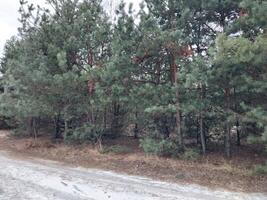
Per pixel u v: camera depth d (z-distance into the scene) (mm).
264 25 13609
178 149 16750
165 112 16250
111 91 17234
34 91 20172
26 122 25938
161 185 12953
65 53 18234
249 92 14547
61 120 23500
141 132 21062
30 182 12680
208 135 18172
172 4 16672
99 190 11805
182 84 15711
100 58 19672
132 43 16734
